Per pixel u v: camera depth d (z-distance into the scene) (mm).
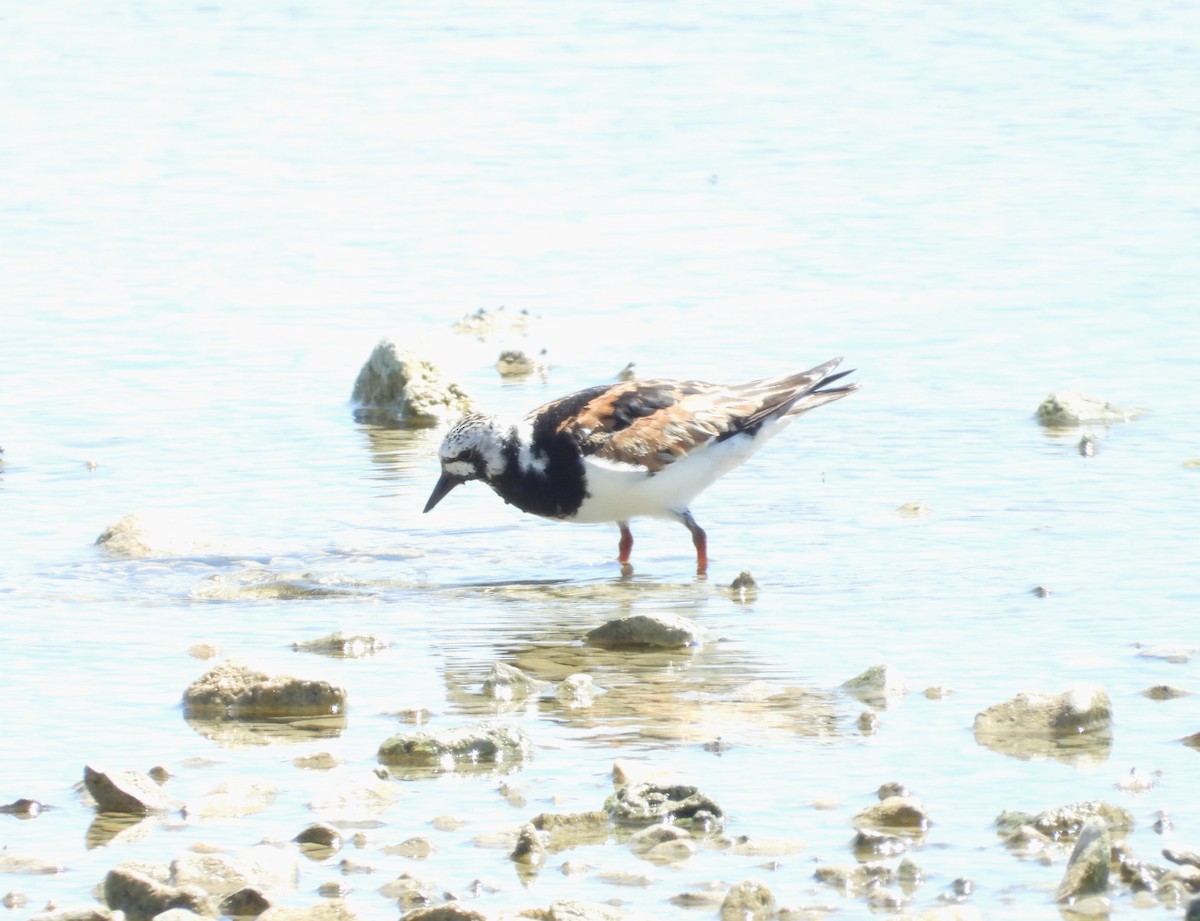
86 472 18141
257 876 9227
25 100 37469
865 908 8836
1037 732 11219
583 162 32906
